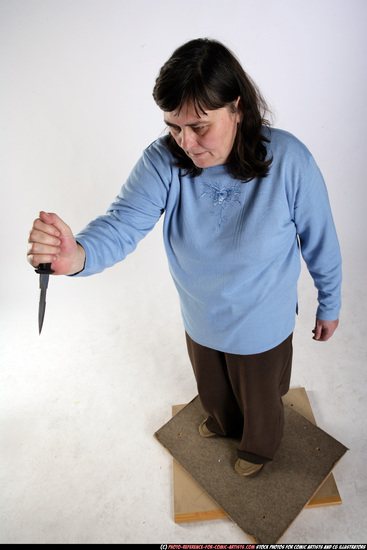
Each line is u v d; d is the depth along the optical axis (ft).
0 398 6.62
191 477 5.15
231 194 3.07
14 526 5.07
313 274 3.95
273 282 3.44
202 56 2.36
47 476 5.52
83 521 5.04
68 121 7.00
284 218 3.13
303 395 5.98
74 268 2.84
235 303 3.45
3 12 6.01
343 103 6.85
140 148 7.32
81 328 7.72
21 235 8.30
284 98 6.88
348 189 7.72
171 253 3.55
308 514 4.79
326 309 4.14
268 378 4.03
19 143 7.17
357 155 7.35
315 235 3.46
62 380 6.81
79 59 6.46
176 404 6.22
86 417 6.19
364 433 5.53
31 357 7.27
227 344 3.80
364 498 4.87
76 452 5.75
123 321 7.74
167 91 2.41
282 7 6.06
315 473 4.97
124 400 6.38
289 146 2.91
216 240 3.19
